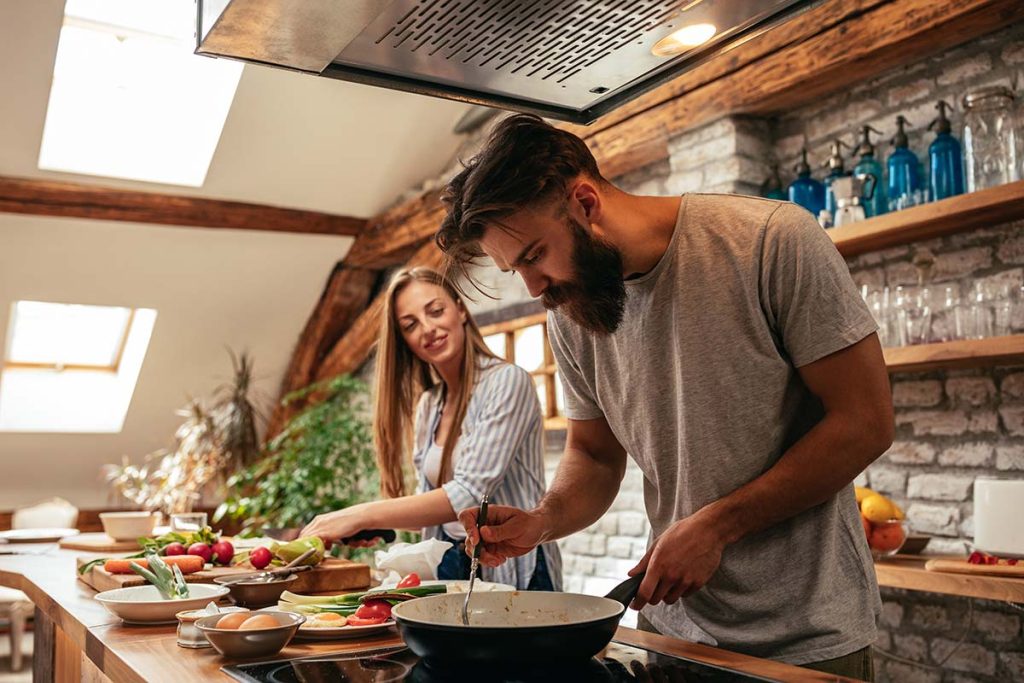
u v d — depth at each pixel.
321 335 6.42
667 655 1.22
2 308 5.52
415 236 5.36
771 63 3.26
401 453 2.63
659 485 1.54
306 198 5.55
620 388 1.56
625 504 4.22
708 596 1.46
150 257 5.55
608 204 1.42
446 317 2.42
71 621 1.70
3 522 6.38
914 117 3.05
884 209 3.01
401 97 5.05
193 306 5.98
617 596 1.28
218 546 2.16
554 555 2.27
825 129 3.37
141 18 4.60
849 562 1.42
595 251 1.34
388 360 2.56
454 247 1.38
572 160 1.33
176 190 5.23
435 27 1.42
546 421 4.72
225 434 6.02
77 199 5.00
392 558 1.93
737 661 1.18
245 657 1.27
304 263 6.00
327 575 1.97
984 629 2.77
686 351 1.43
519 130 1.31
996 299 2.61
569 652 1.11
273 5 1.30
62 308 6.28
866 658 1.40
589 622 1.11
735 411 1.42
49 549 3.05
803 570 1.39
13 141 4.66
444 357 2.42
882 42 2.88
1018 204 2.51
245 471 5.69
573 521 1.61
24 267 5.34
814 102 3.41
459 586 1.67
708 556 1.31
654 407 1.50
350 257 6.03
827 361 1.33
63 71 4.77
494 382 2.33
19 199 4.87
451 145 5.55
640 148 3.93
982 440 2.84
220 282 5.89
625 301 1.38
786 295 1.35
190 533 2.31
